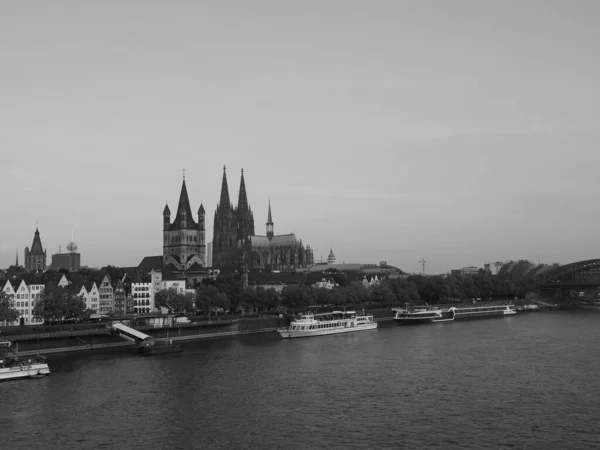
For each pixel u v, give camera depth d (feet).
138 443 333.62
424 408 391.45
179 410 396.78
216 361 583.17
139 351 653.71
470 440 328.70
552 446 318.24
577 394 419.13
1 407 407.03
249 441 333.83
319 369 529.86
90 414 388.78
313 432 346.54
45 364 515.50
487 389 439.22
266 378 492.95
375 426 355.36
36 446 330.54
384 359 579.48
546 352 603.26
